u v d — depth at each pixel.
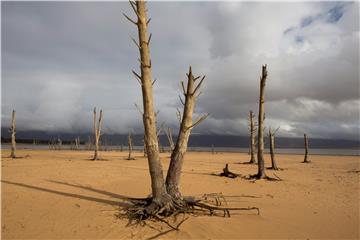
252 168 32.50
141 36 9.98
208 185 17.02
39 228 8.62
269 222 9.54
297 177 23.69
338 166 39.06
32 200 11.91
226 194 14.25
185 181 18.27
